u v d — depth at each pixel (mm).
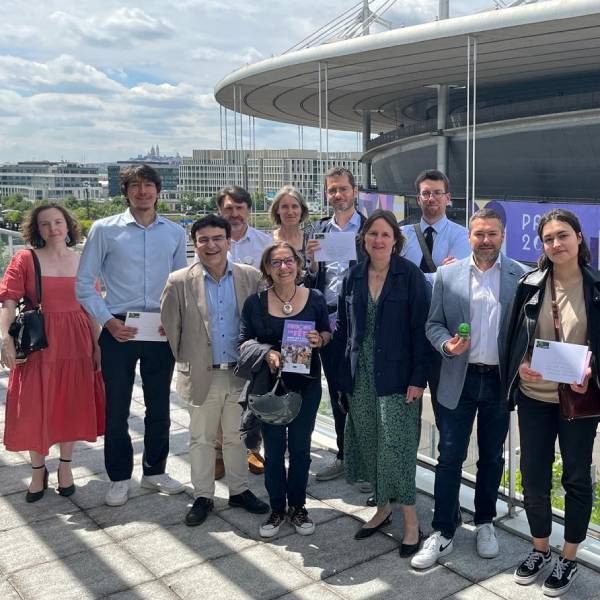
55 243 4141
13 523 3885
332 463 4688
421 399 3592
